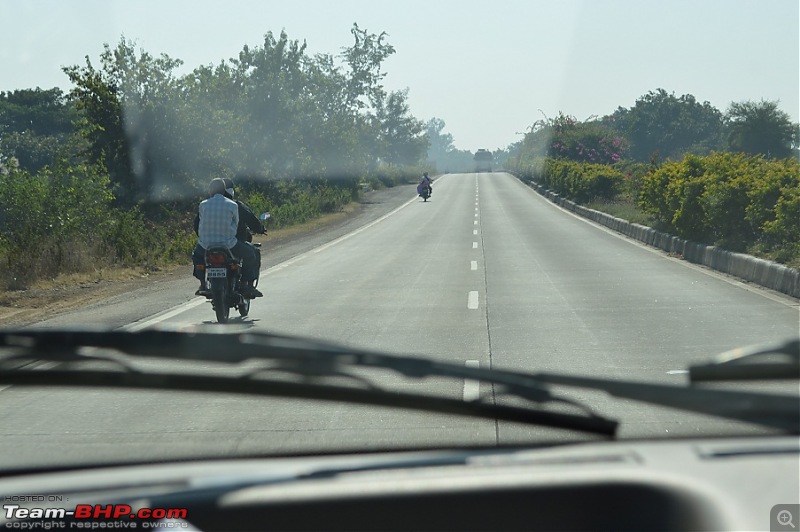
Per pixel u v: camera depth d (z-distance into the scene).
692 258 20.94
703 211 21.20
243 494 2.67
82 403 7.79
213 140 37.28
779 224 16.22
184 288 17.86
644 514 2.52
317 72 61.00
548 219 38.84
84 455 5.91
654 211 26.58
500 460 2.91
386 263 21.81
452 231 32.84
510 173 123.81
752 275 16.42
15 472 3.60
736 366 3.29
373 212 49.66
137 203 35.19
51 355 3.15
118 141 35.28
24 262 19.27
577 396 7.36
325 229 37.59
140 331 3.11
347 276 19.08
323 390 3.76
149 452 5.96
